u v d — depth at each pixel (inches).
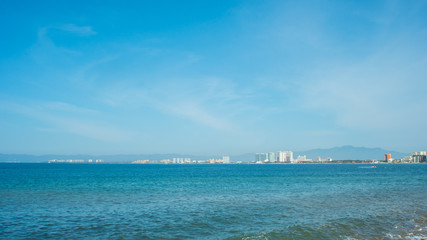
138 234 802.2
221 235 787.4
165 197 1534.2
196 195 1625.2
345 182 2694.4
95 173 4810.5
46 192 1760.6
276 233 797.9
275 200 1418.6
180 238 764.0
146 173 4985.2
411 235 784.9
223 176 3961.6
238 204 1293.1
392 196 1573.6
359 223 914.1
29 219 981.2
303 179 3196.4
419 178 3339.1
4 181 2711.6
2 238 768.3
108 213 1085.1
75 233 813.9
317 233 796.6
